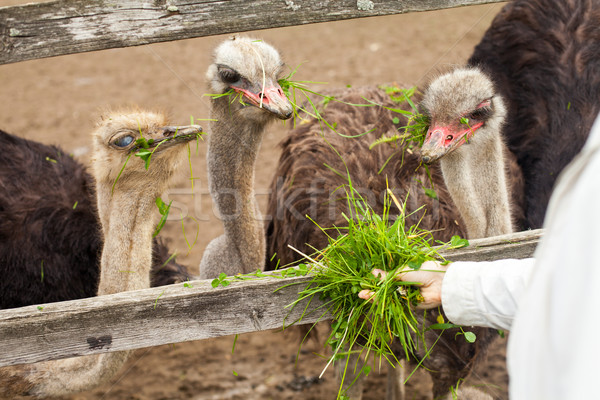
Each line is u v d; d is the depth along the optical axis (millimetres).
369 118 5352
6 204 5387
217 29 3635
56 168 5711
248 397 5812
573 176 1616
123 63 10969
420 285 3045
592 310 1509
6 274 5254
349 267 3133
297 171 5191
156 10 3553
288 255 5195
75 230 5316
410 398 5832
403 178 4867
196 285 3100
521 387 1661
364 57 10523
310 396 5805
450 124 4113
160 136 3758
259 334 6578
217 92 4469
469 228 4375
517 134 5855
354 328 3168
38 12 3439
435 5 3861
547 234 1675
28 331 2979
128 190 3861
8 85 10391
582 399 1498
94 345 3043
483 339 4660
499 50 6172
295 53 10742
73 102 9805
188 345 6445
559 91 5680
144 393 5883
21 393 4027
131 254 3914
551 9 5949
